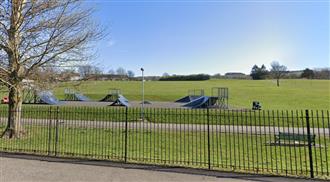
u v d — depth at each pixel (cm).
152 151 1226
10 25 1509
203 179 816
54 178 813
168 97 6003
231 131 1862
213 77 12644
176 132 1741
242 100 5088
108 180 799
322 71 12094
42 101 4344
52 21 1569
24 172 871
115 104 4309
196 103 4150
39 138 1544
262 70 12288
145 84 9431
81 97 5631
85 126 2023
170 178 823
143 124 2092
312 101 4903
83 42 1720
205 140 1519
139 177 830
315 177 847
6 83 1546
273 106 4097
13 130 1603
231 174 869
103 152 1189
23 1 1530
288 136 1369
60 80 1694
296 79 11738
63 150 1221
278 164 1040
